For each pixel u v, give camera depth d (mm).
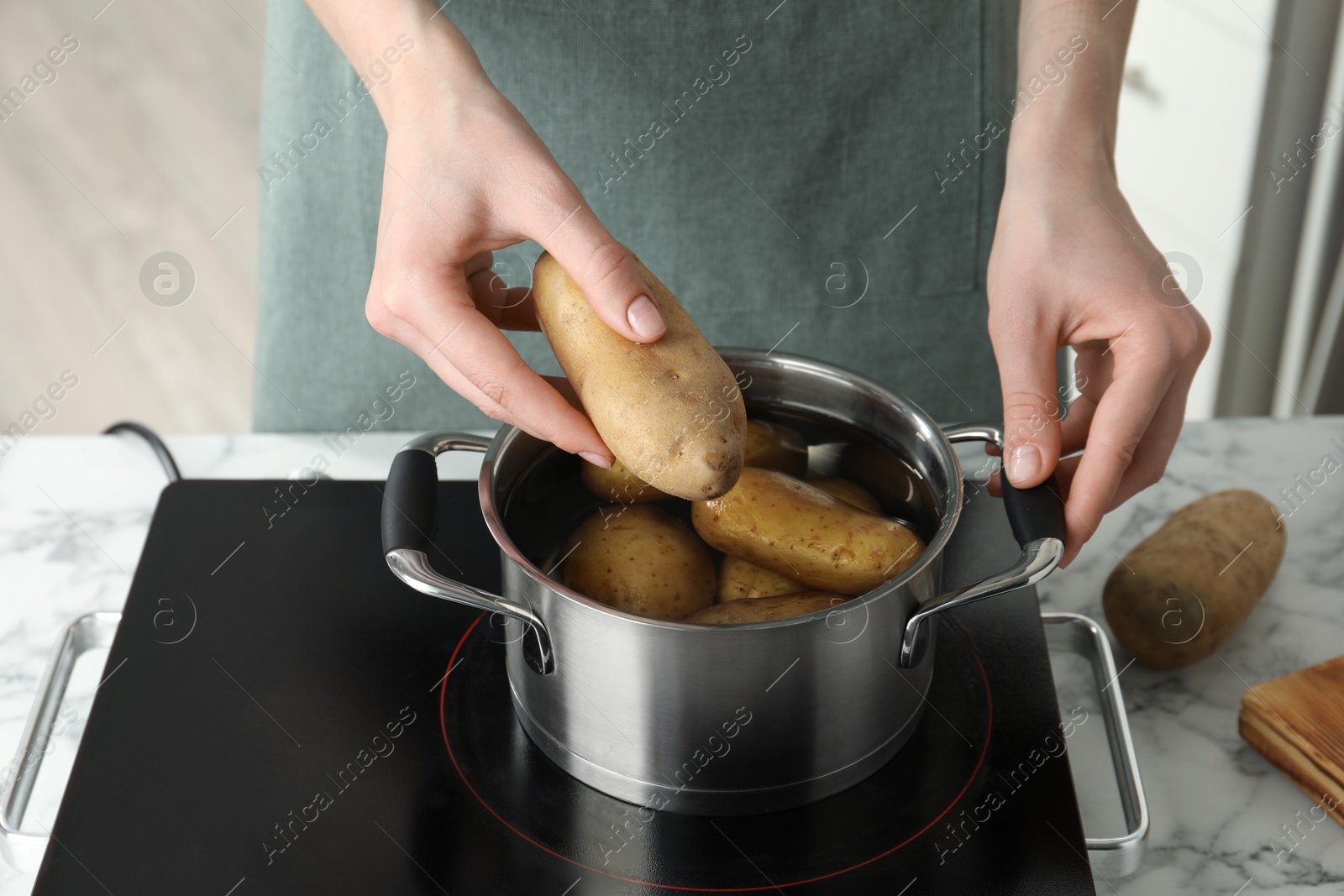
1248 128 1280
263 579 637
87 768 521
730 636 431
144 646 588
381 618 615
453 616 619
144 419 1828
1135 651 604
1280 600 661
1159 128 1439
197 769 523
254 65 2691
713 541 514
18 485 750
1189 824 539
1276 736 556
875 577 492
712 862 487
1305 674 576
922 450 533
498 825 502
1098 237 600
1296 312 1341
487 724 554
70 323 2012
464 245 540
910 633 471
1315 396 1337
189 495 697
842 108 874
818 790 508
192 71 2666
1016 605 624
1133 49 1450
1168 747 577
